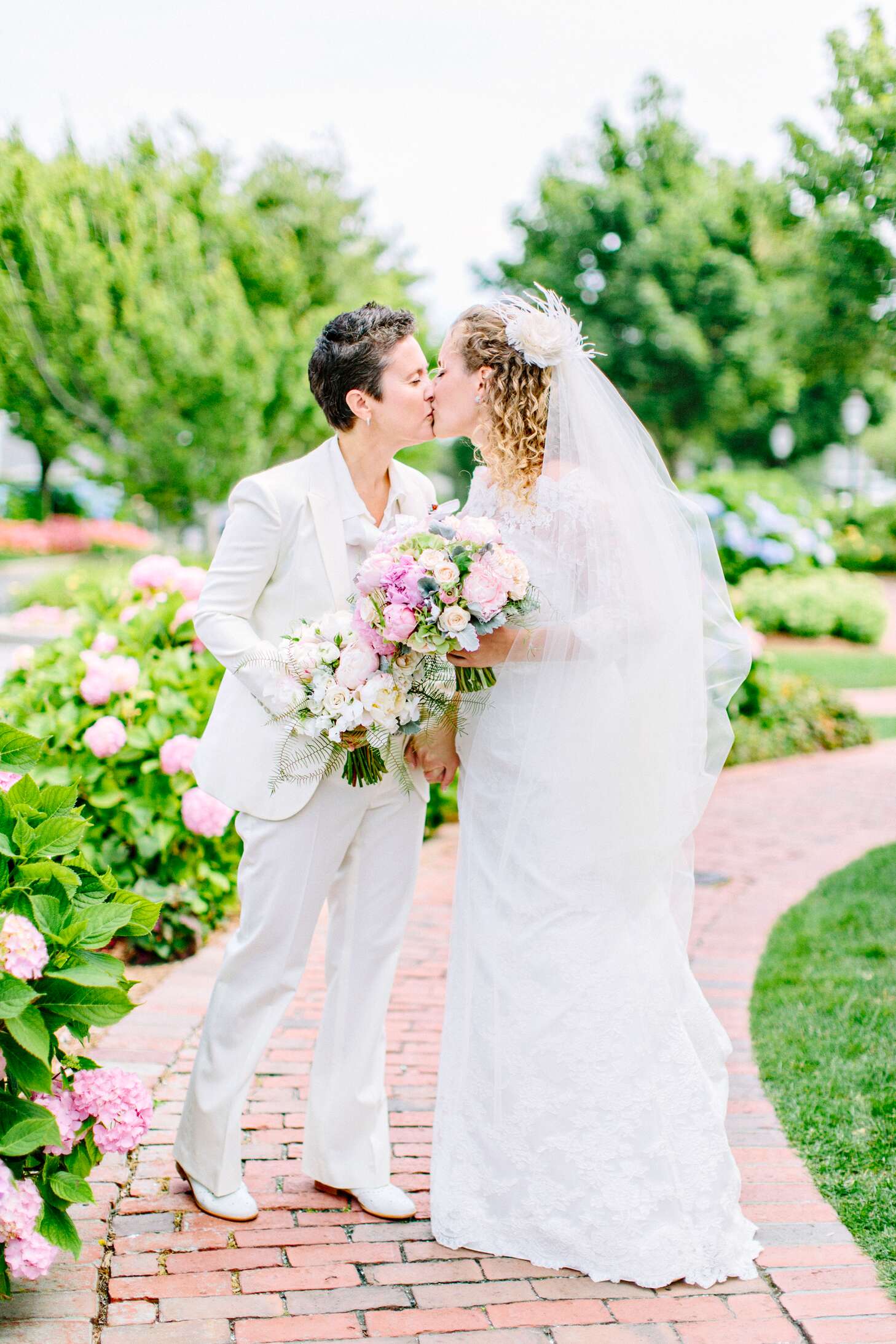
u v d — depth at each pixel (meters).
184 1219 2.45
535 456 2.45
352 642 2.29
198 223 16.95
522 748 2.47
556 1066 2.38
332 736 2.25
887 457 36.50
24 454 30.92
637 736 2.41
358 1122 2.55
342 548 2.44
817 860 5.80
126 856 4.21
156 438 15.77
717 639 2.70
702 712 2.50
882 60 7.44
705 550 2.70
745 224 25.89
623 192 27.30
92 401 16.50
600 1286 2.30
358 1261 2.34
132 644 4.66
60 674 4.37
